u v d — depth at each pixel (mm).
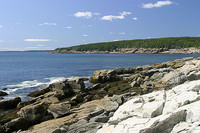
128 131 8961
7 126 13562
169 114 9367
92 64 82500
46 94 24672
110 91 24969
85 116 14383
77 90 25484
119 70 45875
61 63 91500
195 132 7656
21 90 30344
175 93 12781
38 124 14062
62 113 15312
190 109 9219
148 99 12789
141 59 108562
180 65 47094
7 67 73750
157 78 29156
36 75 49719
